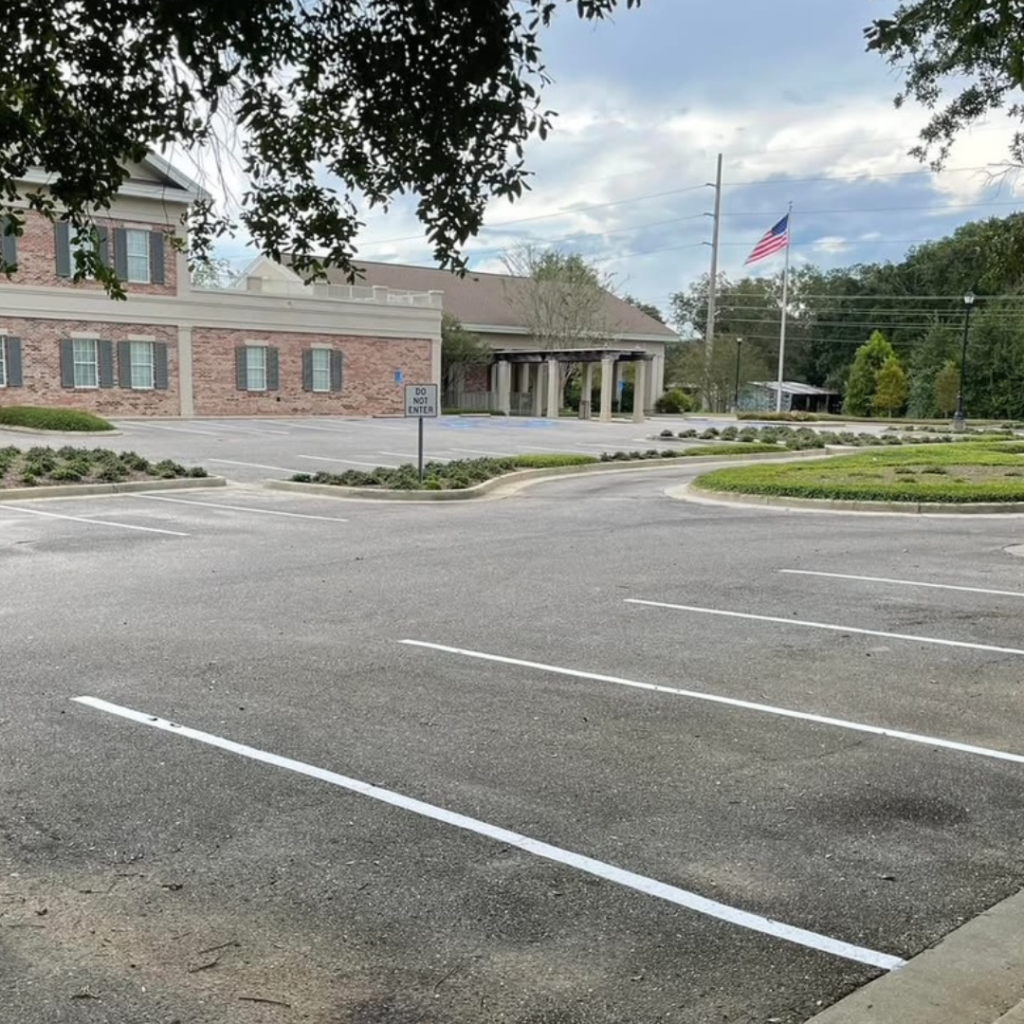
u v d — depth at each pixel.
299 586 9.12
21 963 3.08
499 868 3.72
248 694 5.79
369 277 50.75
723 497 16.98
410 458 23.66
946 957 3.12
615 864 3.77
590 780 4.58
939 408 57.94
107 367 34.25
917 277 77.62
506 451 26.44
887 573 10.05
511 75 4.29
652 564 10.52
